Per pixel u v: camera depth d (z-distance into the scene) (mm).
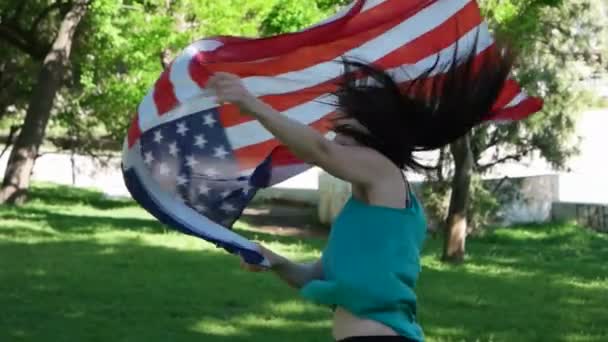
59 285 11656
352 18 4734
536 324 10727
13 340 8859
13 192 23266
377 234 4023
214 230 4551
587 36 23516
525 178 24953
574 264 17156
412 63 4785
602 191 30172
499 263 16672
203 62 4590
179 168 4664
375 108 4090
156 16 21344
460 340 9742
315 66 4742
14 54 27438
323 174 25688
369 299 3992
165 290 11641
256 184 4809
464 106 4191
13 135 28875
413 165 4180
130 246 15602
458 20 4781
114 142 29531
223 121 4676
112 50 24578
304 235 23094
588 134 34000
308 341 9320
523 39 16328
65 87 26641
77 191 28516
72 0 23375
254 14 21359
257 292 11664
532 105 5070
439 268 15234
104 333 9289
